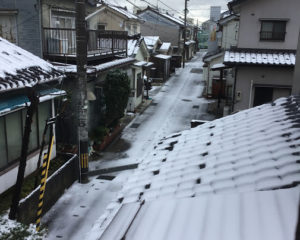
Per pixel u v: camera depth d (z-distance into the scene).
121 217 3.06
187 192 3.26
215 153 4.17
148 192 3.60
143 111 18.09
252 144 4.07
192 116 17.25
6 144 7.56
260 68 12.97
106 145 12.59
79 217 7.55
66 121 11.08
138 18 25.62
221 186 3.12
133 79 17.38
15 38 11.51
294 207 2.22
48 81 8.67
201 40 70.88
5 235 5.63
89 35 13.24
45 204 7.59
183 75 32.22
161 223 2.61
